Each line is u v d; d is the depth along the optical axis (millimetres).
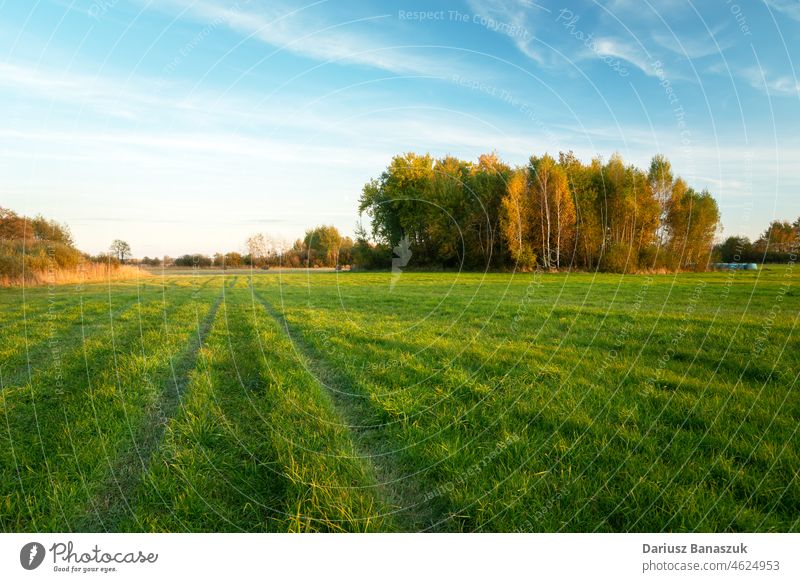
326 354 8680
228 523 3604
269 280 33812
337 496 3793
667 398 5660
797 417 4941
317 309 15453
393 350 8789
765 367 6711
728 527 3387
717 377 6469
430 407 5711
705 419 4926
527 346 8773
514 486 3848
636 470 3982
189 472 4102
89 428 4922
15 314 14109
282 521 3568
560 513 3588
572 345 8805
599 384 6293
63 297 19859
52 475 3986
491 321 12055
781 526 3387
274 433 4895
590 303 15180
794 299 15148
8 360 7996
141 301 18641
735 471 3893
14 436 4805
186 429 4977
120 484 4078
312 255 54125
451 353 8391
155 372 7156
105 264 32875
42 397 6082
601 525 3500
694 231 30594
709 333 9336
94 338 10062
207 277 39156
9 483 3924
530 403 5648
